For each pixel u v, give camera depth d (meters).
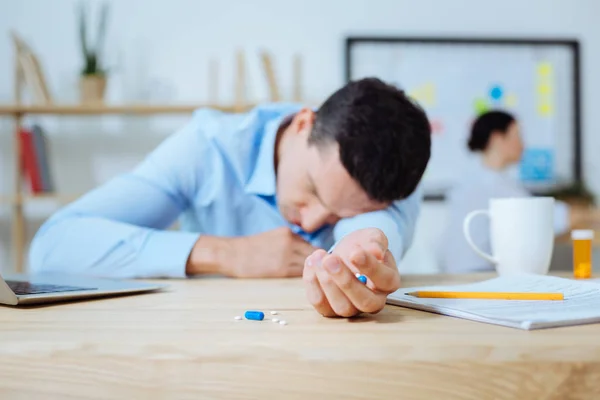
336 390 0.35
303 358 0.36
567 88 2.77
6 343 0.37
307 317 0.46
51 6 2.59
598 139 2.79
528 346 0.35
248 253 0.84
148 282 0.76
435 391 0.35
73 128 2.59
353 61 2.69
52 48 2.59
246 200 1.15
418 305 0.50
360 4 2.70
